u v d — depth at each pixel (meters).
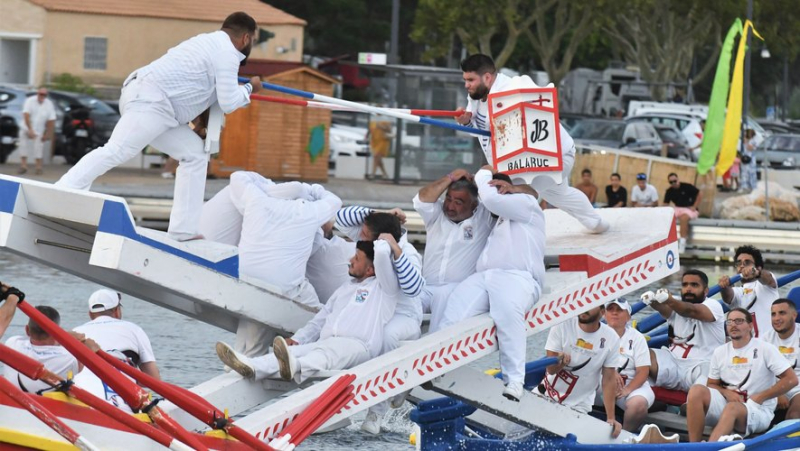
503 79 28.73
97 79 129.38
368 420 34.97
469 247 28.83
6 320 21.62
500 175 27.92
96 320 28.64
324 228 32.47
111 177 93.44
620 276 29.47
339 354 26.28
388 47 193.00
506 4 135.50
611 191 84.00
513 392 26.88
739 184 108.50
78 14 127.81
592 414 32.78
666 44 163.88
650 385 33.66
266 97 28.88
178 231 27.69
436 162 98.56
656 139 117.12
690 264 77.38
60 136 100.81
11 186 25.39
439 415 29.50
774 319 33.19
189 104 26.80
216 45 26.92
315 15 186.12
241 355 25.83
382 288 26.95
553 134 27.55
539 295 27.89
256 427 23.94
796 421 30.64
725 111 91.56
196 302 28.39
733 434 30.47
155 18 130.38
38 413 21.20
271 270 29.72
